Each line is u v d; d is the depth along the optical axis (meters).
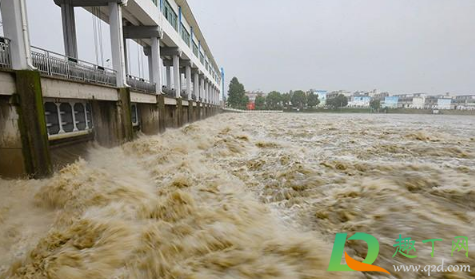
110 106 14.49
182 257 4.36
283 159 9.91
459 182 6.66
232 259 4.23
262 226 5.25
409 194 6.06
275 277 3.80
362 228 4.81
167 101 24.06
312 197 6.43
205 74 47.25
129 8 16.98
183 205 6.17
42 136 8.47
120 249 4.60
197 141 15.45
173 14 25.52
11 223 5.83
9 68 7.85
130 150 13.58
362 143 13.62
